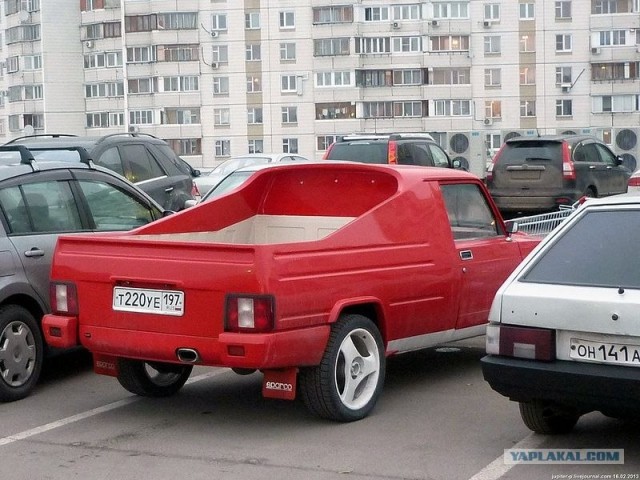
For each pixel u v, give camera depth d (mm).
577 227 6016
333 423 6820
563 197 17031
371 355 6945
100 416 7203
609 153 19016
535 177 17234
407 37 64375
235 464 5961
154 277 6469
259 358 6094
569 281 5715
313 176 8125
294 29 65000
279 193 8312
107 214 8852
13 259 7676
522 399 5805
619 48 61438
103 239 6777
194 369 8758
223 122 66938
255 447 6309
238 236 8273
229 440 6488
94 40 71938
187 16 66812
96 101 72188
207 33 66562
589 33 61594
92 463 6059
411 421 6848
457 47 63812
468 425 6727
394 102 65000
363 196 7965
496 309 5852
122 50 67125
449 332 7680
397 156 18969
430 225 7465
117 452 6277
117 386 8188
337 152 19250
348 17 64562
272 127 65875
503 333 5785
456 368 8586
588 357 5523
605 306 5430
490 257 8055
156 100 68438
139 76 69500
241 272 6148
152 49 68312
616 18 61312
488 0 62625
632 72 61625
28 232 7961
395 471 5758
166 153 14906
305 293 6324
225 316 6207
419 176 7594
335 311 6520
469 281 7793
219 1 66188
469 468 5789
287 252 6270
